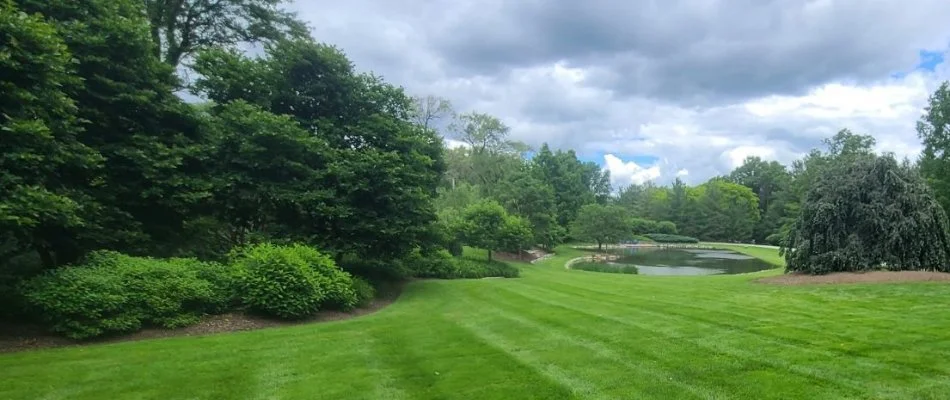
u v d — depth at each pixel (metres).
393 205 14.35
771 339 6.97
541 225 39.75
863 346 6.41
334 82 15.42
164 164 11.41
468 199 32.72
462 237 25.05
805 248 15.34
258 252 10.35
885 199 14.64
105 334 7.86
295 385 5.38
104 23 11.15
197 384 5.40
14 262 11.15
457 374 5.72
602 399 4.77
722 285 14.66
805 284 13.22
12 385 5.27
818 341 6.75
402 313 10.91
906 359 5.79
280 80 15.12
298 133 13.50
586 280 18.08
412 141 15.30
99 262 8.94
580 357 6.32
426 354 6.70
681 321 8.56
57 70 7.84
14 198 7.18
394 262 17.62
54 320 7.63
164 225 12.80
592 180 75.50
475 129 42.12
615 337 7.43
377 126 15.06
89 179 10.63
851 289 11.83
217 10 19.56
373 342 7.52
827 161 35.34
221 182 12.64
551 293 13.59
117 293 8.16
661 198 83.31
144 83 12.16
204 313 9.31
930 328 7.41
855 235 14.73
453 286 16.03
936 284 11.82
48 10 10.77
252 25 20.11
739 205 72.56
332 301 10.80
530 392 5.02
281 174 13.76
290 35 20.66
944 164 25.02
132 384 5.38
